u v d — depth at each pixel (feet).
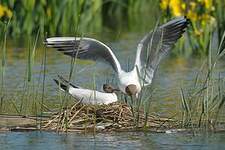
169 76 63.67
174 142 44.24
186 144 43.83
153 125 47.29
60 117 47.01
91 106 47.39
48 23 82.84
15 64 68.13
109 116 47.03
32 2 82.74
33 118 48.16
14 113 50.26
